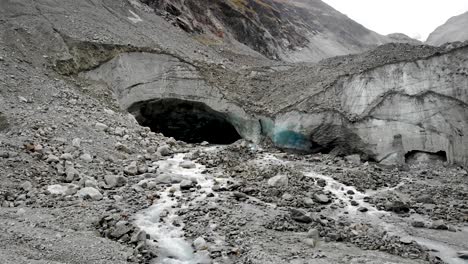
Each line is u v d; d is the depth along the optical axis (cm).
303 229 1073
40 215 1016
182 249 935
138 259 866
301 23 7012
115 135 1738
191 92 2364
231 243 948
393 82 2142
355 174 1634
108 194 1207
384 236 1072
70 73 2119
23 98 1711
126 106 2228
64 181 1269
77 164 1373
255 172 1480
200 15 4188
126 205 1131
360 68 2378
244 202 1205
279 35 5678
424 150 1988
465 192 1534
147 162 1559
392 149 1995
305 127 2081
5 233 871
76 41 2223
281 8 6875
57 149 1439
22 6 2331
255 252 892
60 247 851
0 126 1495
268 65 3259
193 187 1302
